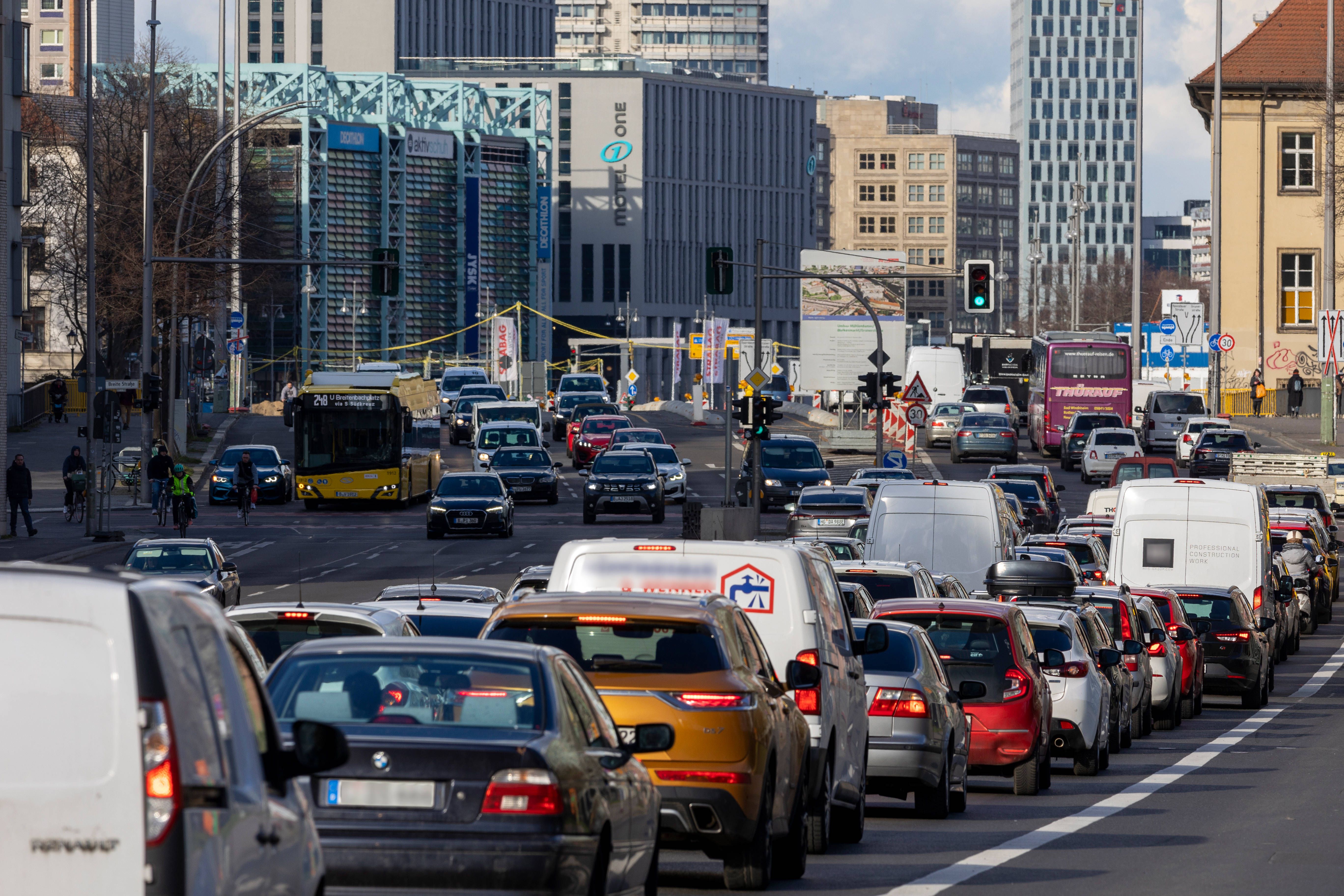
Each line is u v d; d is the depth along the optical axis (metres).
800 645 46.19
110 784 19.91
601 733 34.03
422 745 30.09
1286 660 130.88
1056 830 55.28
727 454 164.62
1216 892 43.00
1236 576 110.50
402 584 139.12
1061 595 86.19
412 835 29.75
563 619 39.97
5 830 19.89
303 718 31.47
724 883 43.62
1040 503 169.38
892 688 56.84
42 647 20.19
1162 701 88.88
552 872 29.78
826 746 46.38
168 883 19.83
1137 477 198.75
